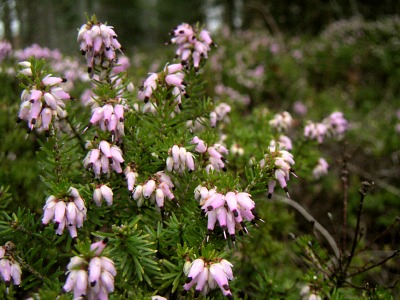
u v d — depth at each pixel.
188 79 0.17
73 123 0.16
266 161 0.14
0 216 0.15
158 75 0.15
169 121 0.15
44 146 0.14
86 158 0.13
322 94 0.47
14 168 0.21
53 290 0.12
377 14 0.74
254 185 0.14
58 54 0.35
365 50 0.55
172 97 0.15
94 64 0.15
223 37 0.61
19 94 0.29
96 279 0.10
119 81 0.17
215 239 0.14
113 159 0.13
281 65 0.50
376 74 0.54
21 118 0.13
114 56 0.15
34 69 0.13
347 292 0.18
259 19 0.83
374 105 0.47
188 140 0.14
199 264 0.11
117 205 0.15
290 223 0.22
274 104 0.47
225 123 0.22
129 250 0.13
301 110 0.42
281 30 0.90
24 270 0.15
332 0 0.79
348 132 0.35
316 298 0.16
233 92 0.39
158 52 0.59
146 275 0.13
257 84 0.45
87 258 0.11
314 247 0.19
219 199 0.12
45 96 0.13
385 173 0.32
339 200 0.31
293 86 0.47
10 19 0.45
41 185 0.19
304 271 0.22
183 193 0.15
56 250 0.16
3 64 0.30
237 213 0.11
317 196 0.31
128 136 0.15
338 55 0.55
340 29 0.66
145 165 0.14
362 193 0.16
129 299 0.13
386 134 0.35
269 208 0.21
